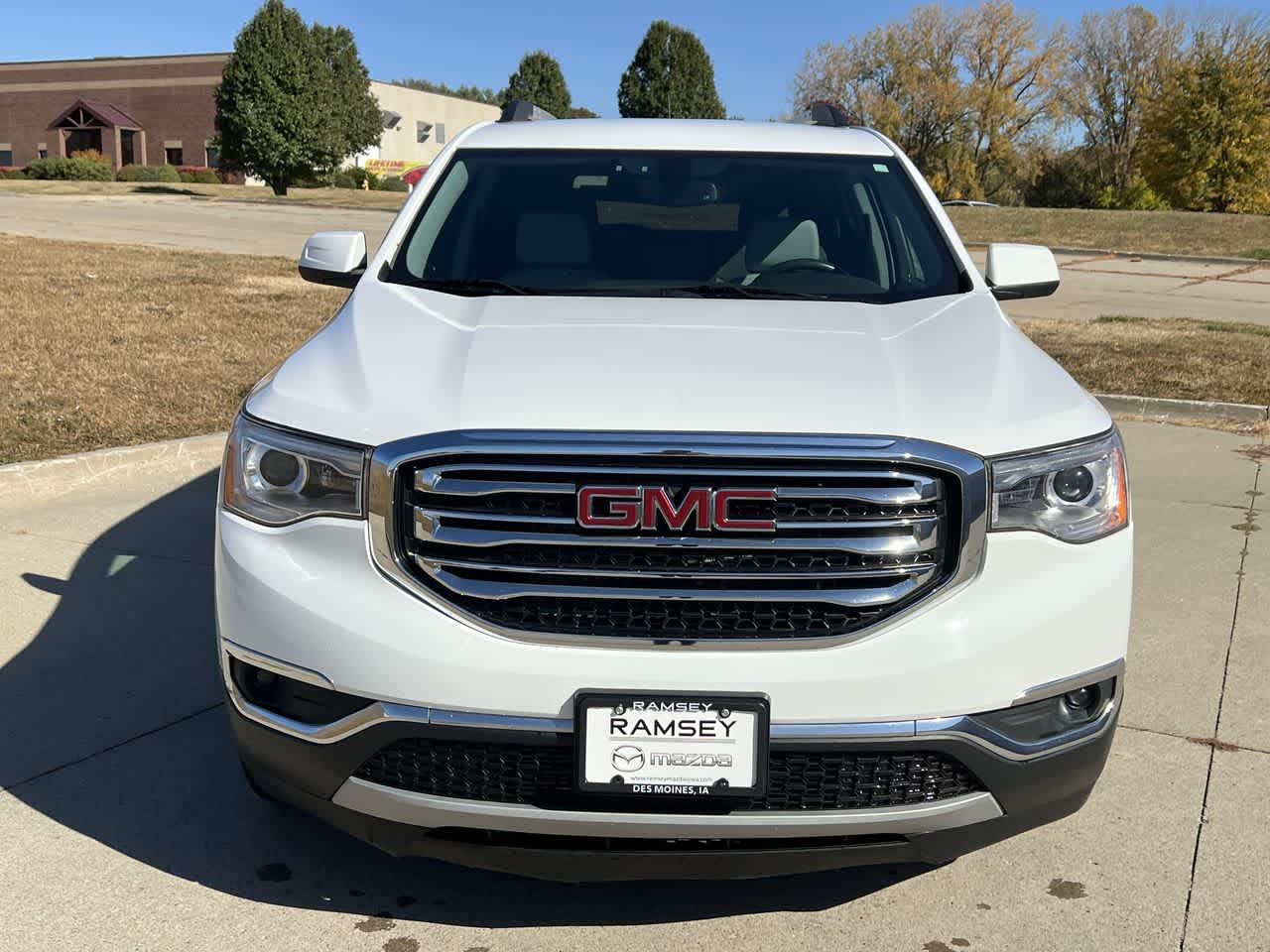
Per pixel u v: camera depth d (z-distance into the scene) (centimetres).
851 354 276
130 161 5844
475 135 413
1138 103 6631
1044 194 7031
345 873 285
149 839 298
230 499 262
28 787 321
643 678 232
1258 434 791
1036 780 250
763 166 394
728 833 236
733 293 337
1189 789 328
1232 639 437
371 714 239
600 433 235
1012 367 281
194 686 386
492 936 261
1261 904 275
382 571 241
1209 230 2705
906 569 238
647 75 5778
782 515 236
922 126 6594
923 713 236
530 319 298
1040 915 271
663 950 257
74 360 877
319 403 259
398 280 344
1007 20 6425
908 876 287
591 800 238
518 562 238
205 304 1194
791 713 233
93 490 616
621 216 369
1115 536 257
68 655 408
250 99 3678
